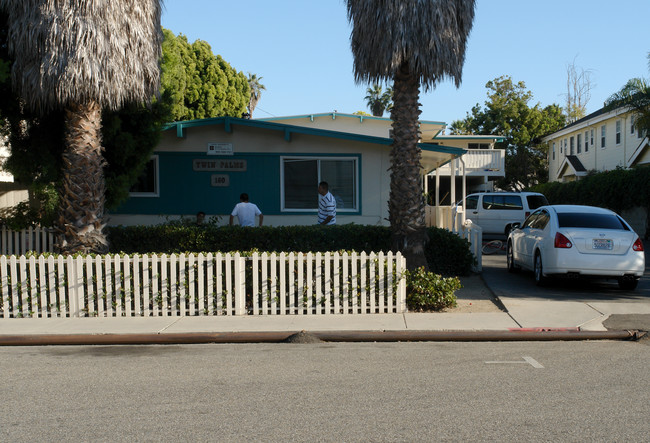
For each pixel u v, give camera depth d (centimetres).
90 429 473
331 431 462
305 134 1489
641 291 1141
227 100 3634
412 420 485
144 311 944
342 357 712
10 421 494
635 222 2506
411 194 1077
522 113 4231
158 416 502
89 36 953
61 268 943
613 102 2242
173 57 1572
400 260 949
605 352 727
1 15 1058
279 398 548
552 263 1107
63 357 728
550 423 476
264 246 1194
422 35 1026
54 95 977
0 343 805
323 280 972
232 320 909
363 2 1051
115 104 1053
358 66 1107
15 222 1348
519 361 683
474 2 1093
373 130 2562
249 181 1513
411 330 830
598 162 3341
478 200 2278
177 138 1506
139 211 1514
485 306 1002
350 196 1516
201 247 1223
